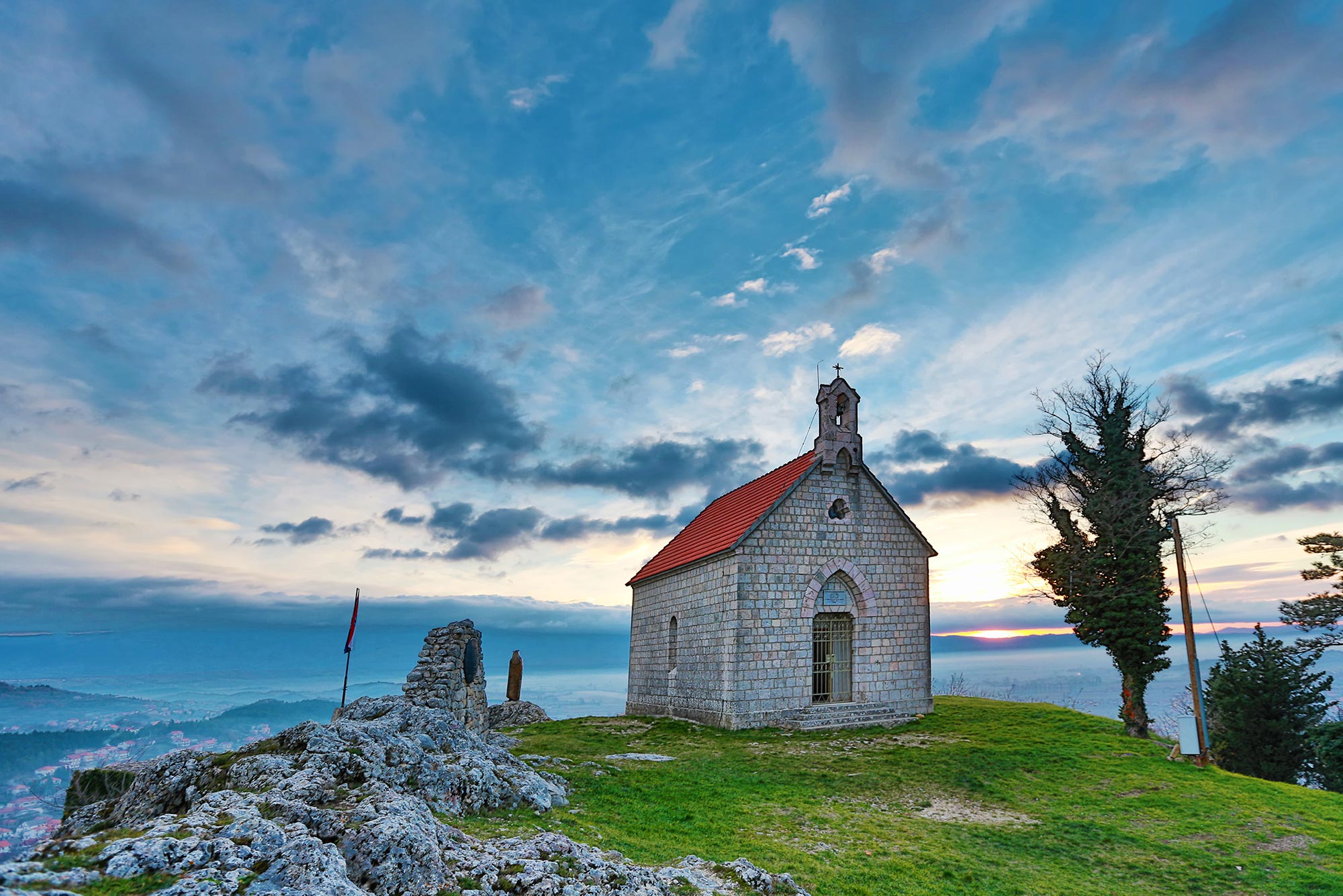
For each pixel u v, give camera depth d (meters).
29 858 7.01
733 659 31.95
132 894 6.61
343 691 23.81
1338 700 38.81
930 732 30.91
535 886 9.41
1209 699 39.50
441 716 19.12
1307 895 15.34
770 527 33.56
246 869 7.59
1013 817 19.84
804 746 27.98
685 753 26.73
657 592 41.56
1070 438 33.28
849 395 36.22
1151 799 21.48
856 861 15.20
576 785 19.19
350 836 9.56
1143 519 30.83
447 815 14.05
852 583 35.00
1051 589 34.06
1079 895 14.82
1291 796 22.16
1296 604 42.72
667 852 14.07
